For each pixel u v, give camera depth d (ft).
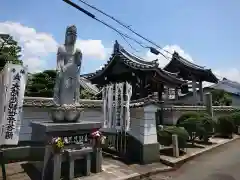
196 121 45.85
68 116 26.99
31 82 60.49
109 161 32.78
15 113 23.53
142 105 32.94
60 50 27.99
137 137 33.55
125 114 33.81
